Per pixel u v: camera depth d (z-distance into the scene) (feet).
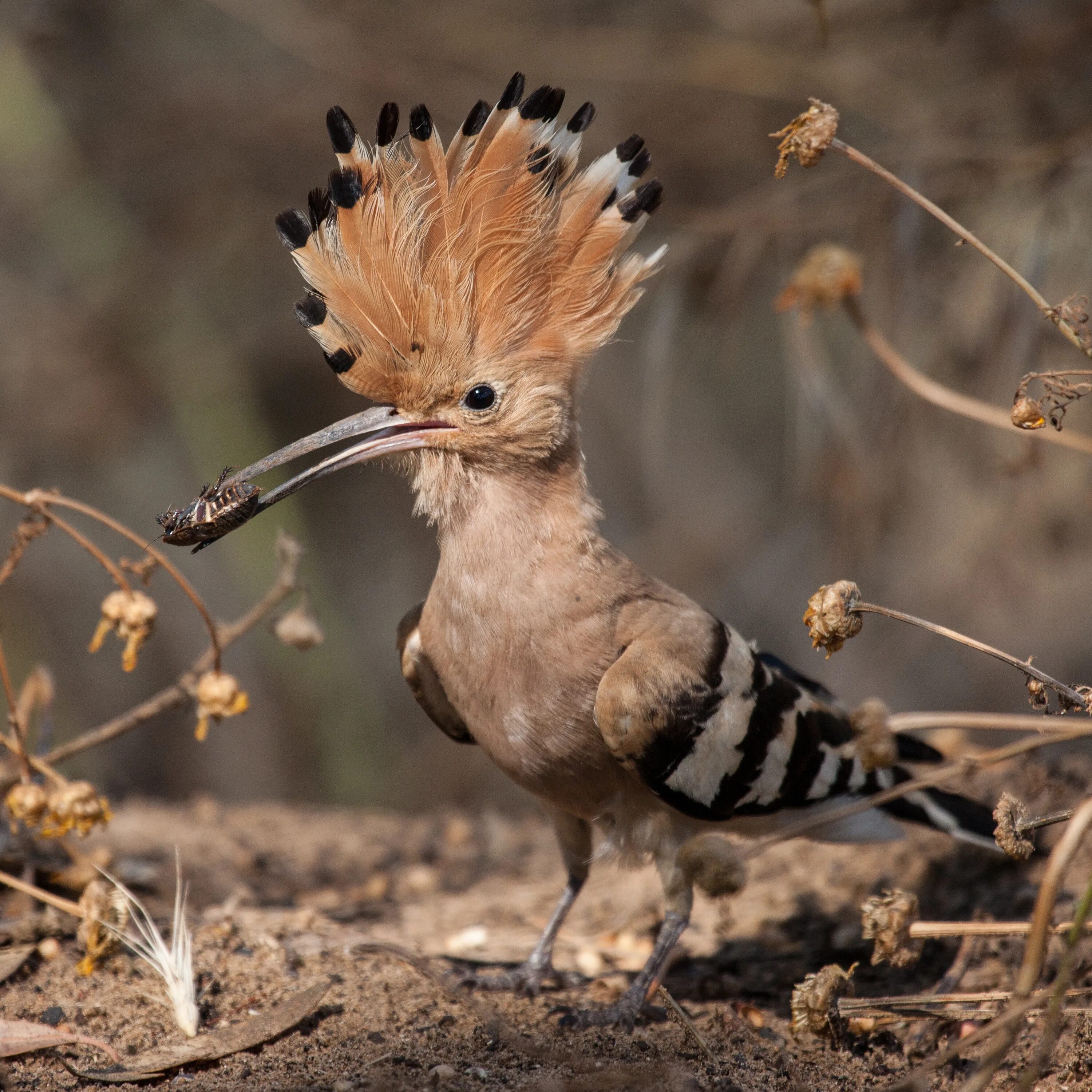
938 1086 22.13
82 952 24.86
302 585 26.99
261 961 25.29
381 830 39.14
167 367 61.36
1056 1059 22.13
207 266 60.44
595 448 73.51
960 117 41.04
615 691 23.38
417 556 76.74
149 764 62.69
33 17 56.59
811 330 41.63
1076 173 37.37
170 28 60.80
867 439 40.32
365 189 23.88
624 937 29.63
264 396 69.15
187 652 63.16
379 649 74.33
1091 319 34.47
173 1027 22.72
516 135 24.27
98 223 60.39
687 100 47.21
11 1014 22.79
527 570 24.18
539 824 40.47
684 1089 21.18
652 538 70.23
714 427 75.25
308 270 24.09
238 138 55.98
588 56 47.62
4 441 59.67
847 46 43.39
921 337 40.50
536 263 24.50
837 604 20.10
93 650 24.04
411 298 24.09
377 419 24.80
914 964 26.63
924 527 43.24
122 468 63.98
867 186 38.96
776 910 30.73
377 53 50.70
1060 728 18.20
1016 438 36.17
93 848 32.73
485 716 24.71
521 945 29.22
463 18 50.34
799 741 25.30
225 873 33.81
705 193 48.32
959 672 61.62
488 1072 21.68
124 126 57.82
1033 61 40.19
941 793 27.84
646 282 46.03
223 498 23.66
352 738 66.28
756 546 68.54
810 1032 22.68
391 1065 21.80
